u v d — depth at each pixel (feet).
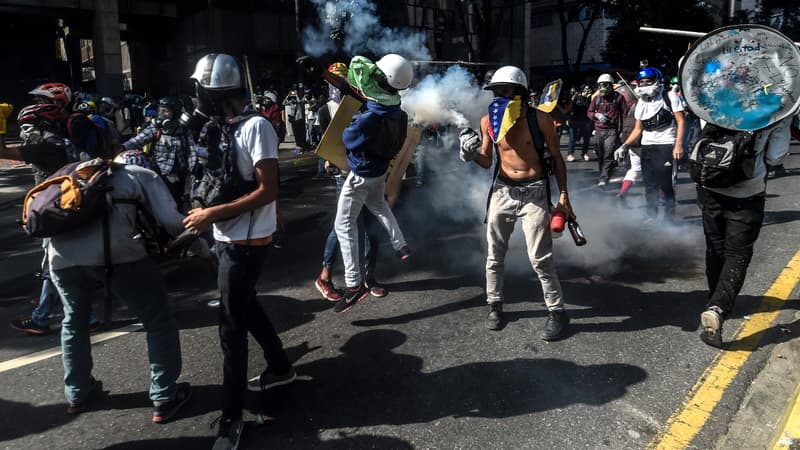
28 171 40.68
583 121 40.34
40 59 92.48
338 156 14.29
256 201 8.48
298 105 46.88
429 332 12.88
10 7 67.92
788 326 12.53
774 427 9.02
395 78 12.35
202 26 73.05
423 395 10.30
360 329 13.19
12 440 9.29
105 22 71.31
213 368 11.56
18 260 20.08
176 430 9.54
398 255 14.37
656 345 11.88
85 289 9.56
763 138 10.90
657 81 20.31
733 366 10.96
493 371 11.04
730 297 11.51
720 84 10.91
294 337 12.87
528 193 11.89
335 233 14.55
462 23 66.23
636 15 98.32
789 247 18.01
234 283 8.84
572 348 11.87
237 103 8.63
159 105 17.54
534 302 14.40
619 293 14.79
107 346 12.69
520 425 9.32
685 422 9.29
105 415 9.99
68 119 12.94
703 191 11.96
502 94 11.89
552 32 130.11
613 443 8.81
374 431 9.29
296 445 8.99
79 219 8.66
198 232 8.34
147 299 9.55
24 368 11.78
